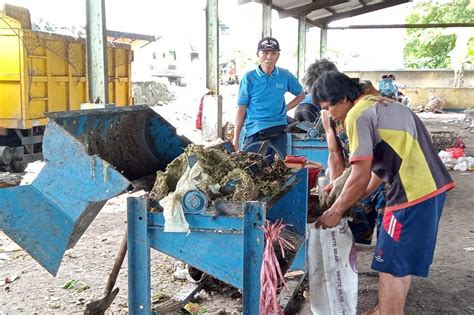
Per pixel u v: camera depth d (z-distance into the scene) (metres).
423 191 2.97
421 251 3.01
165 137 4.04
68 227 2.78
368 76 25.83
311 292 3.56
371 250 5.37
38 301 4.11
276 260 2.75
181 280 4.48
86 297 4.18
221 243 2.80
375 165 3.14
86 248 5.34
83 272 4.70
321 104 3.30
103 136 3.43
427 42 35.31
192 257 2.85
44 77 9.63
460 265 5.00
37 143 10.08
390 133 3.01
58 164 2.77
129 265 2.90
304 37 17.86
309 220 3.95
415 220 2.98
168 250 2.88
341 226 3.51
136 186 3.53
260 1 13.58
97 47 7.62
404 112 3.07
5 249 5.30
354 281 3.51
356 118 3.05
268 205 3.02
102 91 7.71
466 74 26.05
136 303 2.92
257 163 3.61
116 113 3.50
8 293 4.24
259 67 5.91
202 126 12.04
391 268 3.04
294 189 3.84
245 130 6.13
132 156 3.78
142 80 22.98
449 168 10.20
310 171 4.21
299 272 4.32
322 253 3.52
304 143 6.84
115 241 5.58
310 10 17.19
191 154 3.05
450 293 4.36
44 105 9.75
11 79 9.14
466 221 6.54
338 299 3.50
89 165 2.73
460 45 30.84
